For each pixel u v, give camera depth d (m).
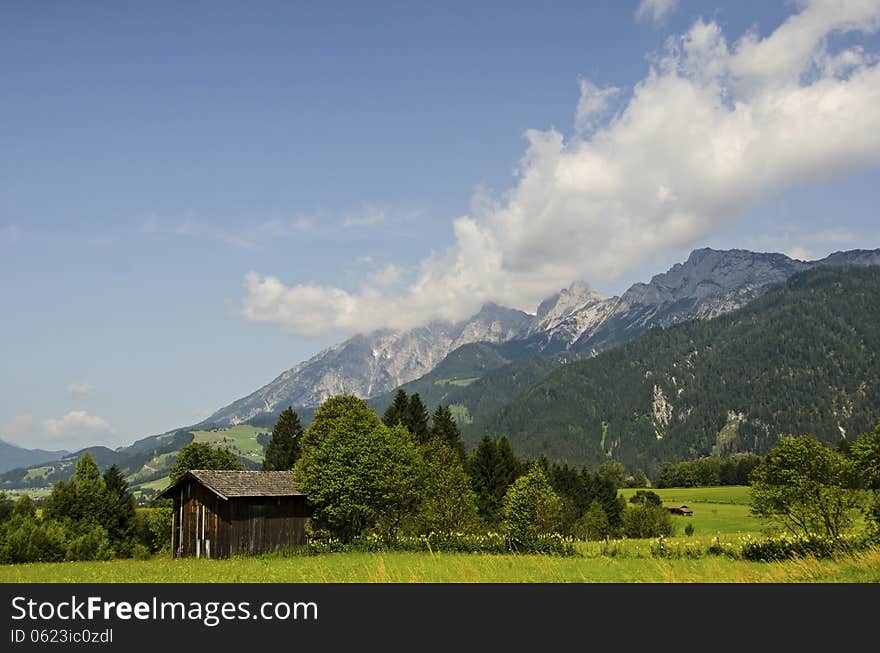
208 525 52.47
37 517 82.50
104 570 40.09
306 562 41.59
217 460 81.88
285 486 56.62
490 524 71.31
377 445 55.53
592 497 123.00
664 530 100.50
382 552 46.44
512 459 98.19
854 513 34.53
